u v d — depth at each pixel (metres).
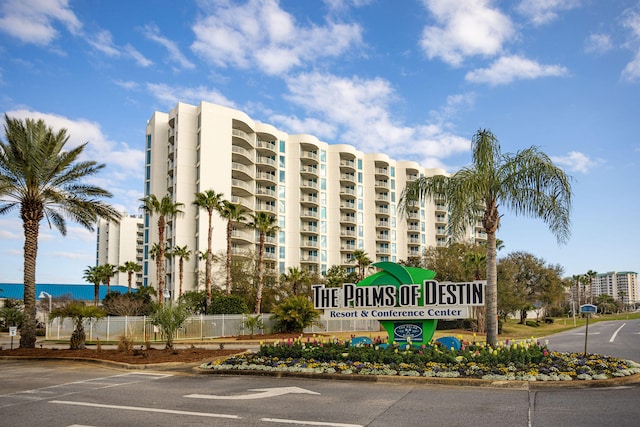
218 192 65.44
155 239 69.00
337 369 14.20
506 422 8.57
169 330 21.27
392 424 8.61
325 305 18.52
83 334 25.06
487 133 17.39
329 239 83.56
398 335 17.75
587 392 11.20
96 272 74.19
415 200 19.31
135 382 14.09
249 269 59.25
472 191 16.91
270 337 37.47
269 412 9.72
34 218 25.56
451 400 10.57
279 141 78.50
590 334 38.75
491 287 17.03
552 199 16.86
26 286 25.36
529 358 13.95
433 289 17.39
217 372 15.23
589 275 122.19
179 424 8.87
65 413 9.94
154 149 69.81
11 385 13.87
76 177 26.34
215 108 66.94
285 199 78.44
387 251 89.94
